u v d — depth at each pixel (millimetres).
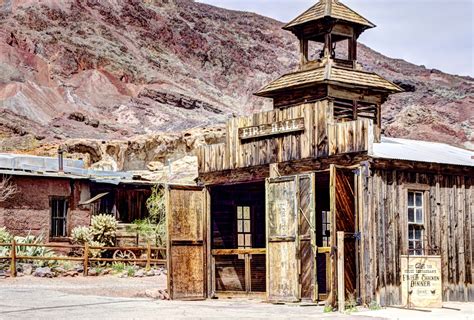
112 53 163000
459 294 21000
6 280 25000
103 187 35688
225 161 22125
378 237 19125
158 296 21594
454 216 21125
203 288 21922
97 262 30375
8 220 31859
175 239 21516
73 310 17656
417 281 18906
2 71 134625
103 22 181250
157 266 30938
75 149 76125
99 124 127250
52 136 112938
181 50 188750
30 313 17047
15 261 26062
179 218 21719
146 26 190875
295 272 19484
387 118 127188
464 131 121938
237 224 23688
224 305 19375
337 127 19547
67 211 33688
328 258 20766
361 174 18953
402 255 19203
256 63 194000
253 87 180125
